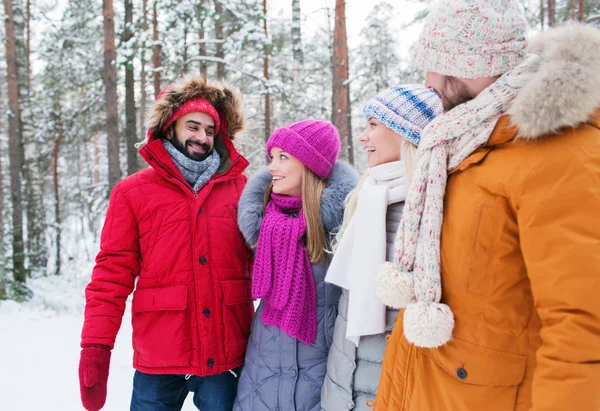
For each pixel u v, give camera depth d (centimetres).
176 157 206
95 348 189
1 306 778
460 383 116
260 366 193
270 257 189
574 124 94
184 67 1173
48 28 1583
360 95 1800
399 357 134
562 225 93
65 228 2088
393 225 164
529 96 98
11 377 405
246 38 1104
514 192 103
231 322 204
